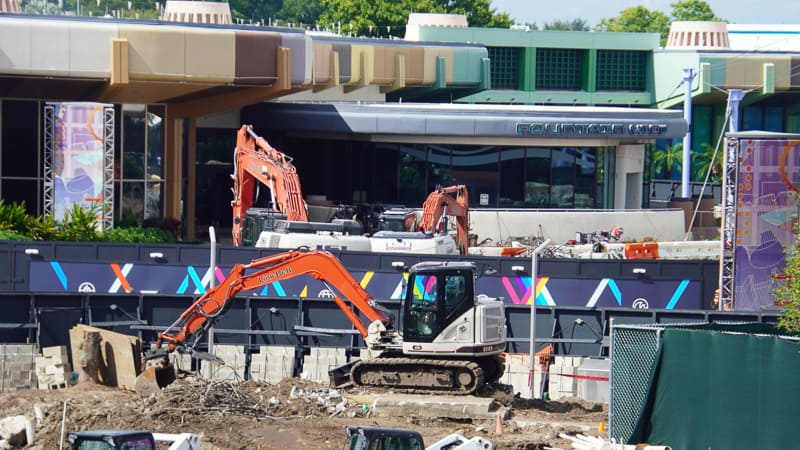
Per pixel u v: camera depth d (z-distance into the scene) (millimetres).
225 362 97750
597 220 185875
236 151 146625
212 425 76250
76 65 139875
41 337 98250
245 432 75312
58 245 120500
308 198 183000
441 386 84125
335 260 87562
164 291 118562
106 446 56969
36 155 157000
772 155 110750
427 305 84188
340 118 186750
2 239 125625
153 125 167750
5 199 156125
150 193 168375
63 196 137875
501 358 87750
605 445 67562
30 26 137750
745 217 111188
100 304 101812
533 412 84438
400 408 81125
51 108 137375
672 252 165500
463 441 62688
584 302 118750
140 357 90000
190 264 119562
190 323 89125
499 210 184125
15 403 82125
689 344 68500
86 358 89625
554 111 189375
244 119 190625
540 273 120500
